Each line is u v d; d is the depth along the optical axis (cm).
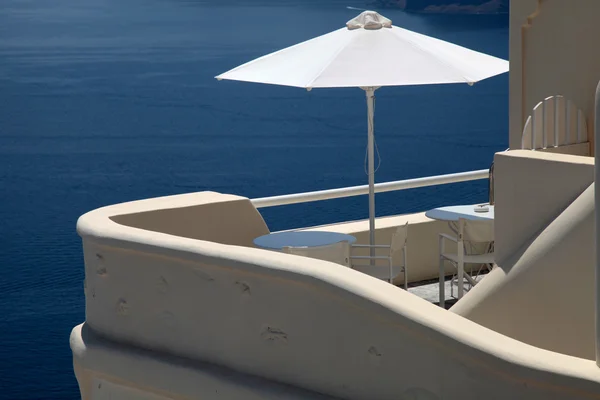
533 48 1272
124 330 955
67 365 9825
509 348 664
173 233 1111
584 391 623
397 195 16025
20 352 10075
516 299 859
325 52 1199
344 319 765
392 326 732
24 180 19450
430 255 1468
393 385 738
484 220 1198
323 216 15150
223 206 1160
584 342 789
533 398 651
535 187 891
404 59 1171
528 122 1054
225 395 849
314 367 794
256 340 837
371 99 1280
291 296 802
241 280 841
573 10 1207
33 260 13625
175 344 908
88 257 986
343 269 776
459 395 695
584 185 835
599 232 618
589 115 1189
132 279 940
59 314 11100
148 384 917
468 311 905
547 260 833
